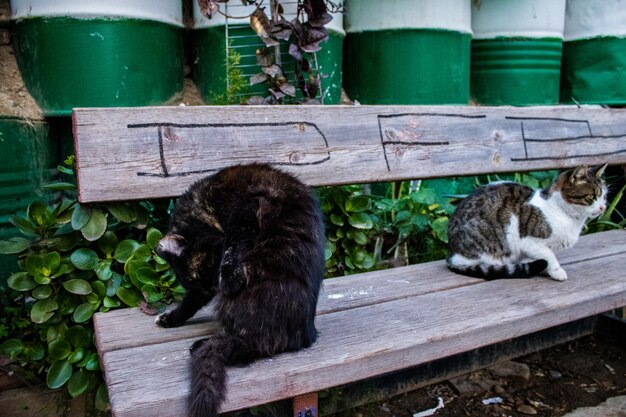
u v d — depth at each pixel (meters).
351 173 2.33
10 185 2.37
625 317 2.98
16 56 2.70
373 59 3.38
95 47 2.51
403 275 2.18
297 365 1.37
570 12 4.09
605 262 2.31
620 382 2.49
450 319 1.70
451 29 3.37
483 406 2.31
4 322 2.26
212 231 1.53
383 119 2.42
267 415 2.03
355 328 1.62
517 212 2.20
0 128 2.31
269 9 2.86
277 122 2.17
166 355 1.44
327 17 2.66
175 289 1.91
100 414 2.05
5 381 2.15
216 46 2.96
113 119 1.85
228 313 1.40
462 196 3.27
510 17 3.72
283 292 1.39
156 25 2.69
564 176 2.18
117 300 1.97
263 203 1.45
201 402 1.20
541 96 3.88
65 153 2.76
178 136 1.97
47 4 2.45
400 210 2.92
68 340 1.95
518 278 2.12
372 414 2.25
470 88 3.99
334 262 2.56
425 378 2.44
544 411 2.28
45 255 1.92
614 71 3.94
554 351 2.77
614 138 3.12
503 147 2.74
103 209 2.00
